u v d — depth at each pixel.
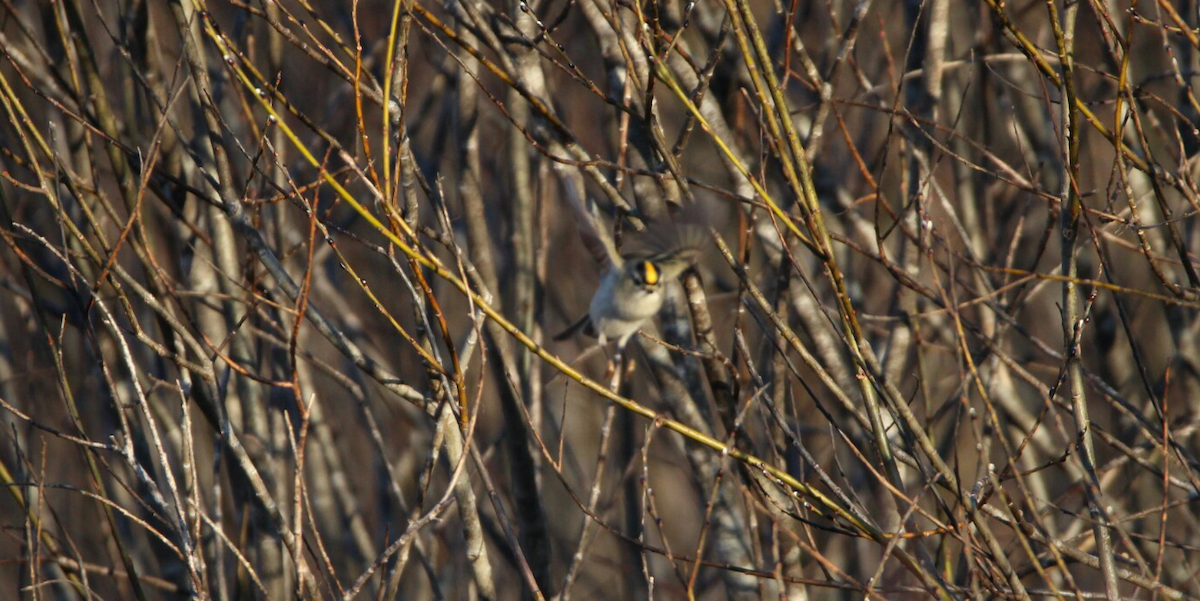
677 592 13.99
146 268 9.59
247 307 10.43
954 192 11.91
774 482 8.22
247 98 11.61
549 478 16.22
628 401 7.67
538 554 11.16
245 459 8.01
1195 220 11.34
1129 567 10.82
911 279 8.96
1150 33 14.33
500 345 10.62
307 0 9.66
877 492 10.95
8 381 12.12
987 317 11.20
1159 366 13.20
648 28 9.04
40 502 8.23
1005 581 7.50
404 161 8.19
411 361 14.59
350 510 12.34
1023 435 12.02
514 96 12.09
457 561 12.88
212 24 7.92
